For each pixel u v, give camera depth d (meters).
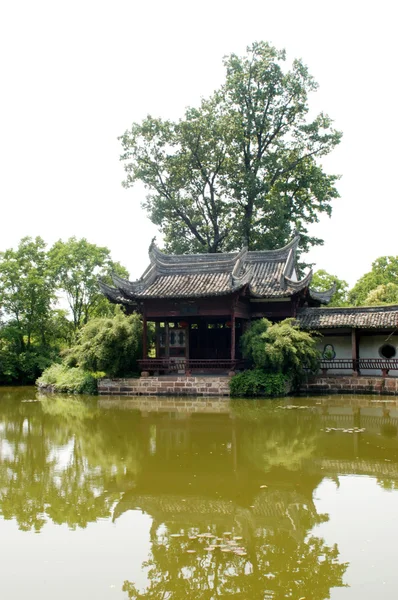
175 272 35.19
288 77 47.53
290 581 8.02
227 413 24.34
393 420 22.11
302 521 10.46
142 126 47.38
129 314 38.19
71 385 34.97
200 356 37.72
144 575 8.30
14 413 25.64
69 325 50.50
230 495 12.16
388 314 32.72
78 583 8.05
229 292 31.34
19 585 7.98
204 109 47.50
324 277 63.41
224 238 51.19
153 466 14.77
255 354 30.75
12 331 45.09
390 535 9.66
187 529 10.17
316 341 33.47
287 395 30.98
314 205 50.50
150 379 32.53
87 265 49.47
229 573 8.30
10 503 11.72
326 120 48.47
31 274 45.34
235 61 47.75
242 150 48.41
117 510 11.24
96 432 20.14
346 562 8.62
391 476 13.53
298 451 16.42
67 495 12.25
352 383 32.00
